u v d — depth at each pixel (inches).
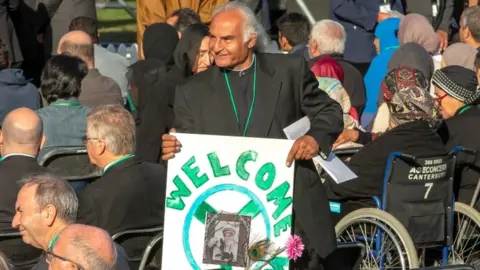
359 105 626.8
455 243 482.6
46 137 508.1
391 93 474.6
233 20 357.4
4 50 589.0
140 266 384.8
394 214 453.4
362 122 673.6
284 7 919.0
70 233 277.3
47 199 348.5
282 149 355.3
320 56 609.6
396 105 460.1
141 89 530.0
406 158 449.1
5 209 417.4
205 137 357.1
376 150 458.3
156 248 395.5
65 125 510.9
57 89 512.7
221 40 358.3
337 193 464.8
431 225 458.6
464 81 502.0
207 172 357.4
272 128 362.3
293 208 366.6
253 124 362.0
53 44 789.9
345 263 427.8
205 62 538.3
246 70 364.8
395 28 711.1
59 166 493.0
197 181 358.0
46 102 550.3
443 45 776.9
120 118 403.9
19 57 732.0
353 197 464.1
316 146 352.8
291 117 365.1
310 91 366.6
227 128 362.6
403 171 452.8
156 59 543.2
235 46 357.7
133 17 1103.6
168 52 604.4
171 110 526.0
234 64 360.8
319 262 377.1
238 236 357.1
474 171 489.7
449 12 834.8
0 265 335.6
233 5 362.3
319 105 366.0
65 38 595.2
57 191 350.3
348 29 778.8
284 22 713.6
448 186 464.1
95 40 714.8
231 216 357.1
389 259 449.4
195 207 357.7
